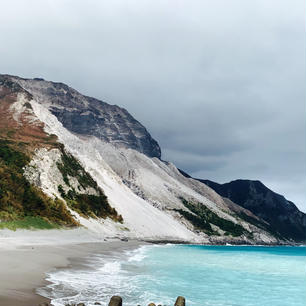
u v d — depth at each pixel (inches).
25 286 693.3
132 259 1670.8
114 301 620.7
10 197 2279.8
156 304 728.3
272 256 3383.4
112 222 3959.2
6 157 2915.8
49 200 2736.2
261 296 987.3
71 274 948.0
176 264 1670.8
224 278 1310.3
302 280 1400.1
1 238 1681.8
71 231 2536.9
